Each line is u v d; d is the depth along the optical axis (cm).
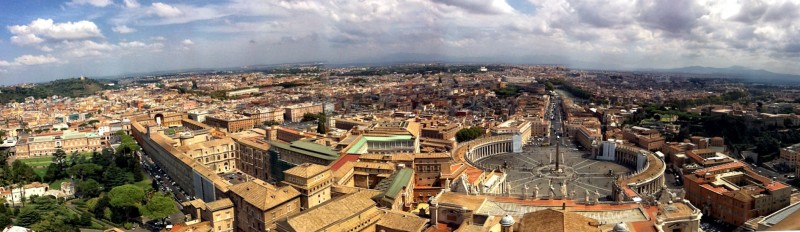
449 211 19650
